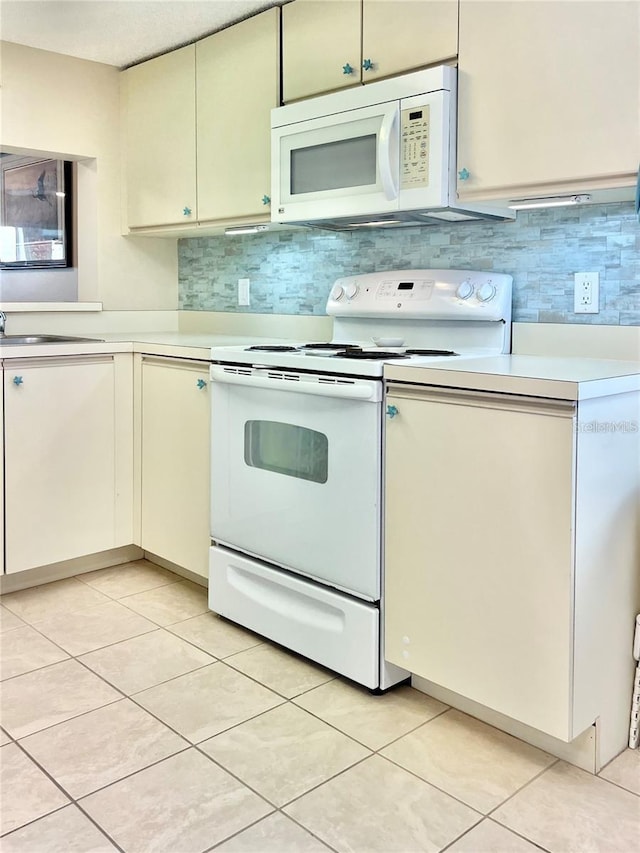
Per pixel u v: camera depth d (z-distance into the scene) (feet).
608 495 5.53
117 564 10.09
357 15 7.46
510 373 5.49
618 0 5.69
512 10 6.29
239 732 6.09
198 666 7.22
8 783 5.41
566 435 5.12
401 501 6.27
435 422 5.94
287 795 5.30
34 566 8.93
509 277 7.49
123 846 4.78
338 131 7.55
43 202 12.20
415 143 6.90
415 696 6.73
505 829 4.97
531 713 5.54
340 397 6.53
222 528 8.11
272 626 7.54
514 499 5.47
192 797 5.27
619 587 5.78
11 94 9.86
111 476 9.50
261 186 8.72
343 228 8.87
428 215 7.43
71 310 10.76
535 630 5.44
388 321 8.45
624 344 6.79
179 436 8.86
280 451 7.29
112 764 5.65
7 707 6.43
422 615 6.22
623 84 5.72
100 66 10.66
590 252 6.98
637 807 5.22
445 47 6.78
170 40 9.59
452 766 5.66
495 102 6.48
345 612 6.77
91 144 10.71
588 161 5.96
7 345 8.61
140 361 9.39
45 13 8.75
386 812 5.13
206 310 11.43
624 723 5.99
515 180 6.42
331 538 6.83
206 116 9.34
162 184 10.21
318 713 6.40
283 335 10.10
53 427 8.90
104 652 7.48
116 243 11.18
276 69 8.37
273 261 10.20
